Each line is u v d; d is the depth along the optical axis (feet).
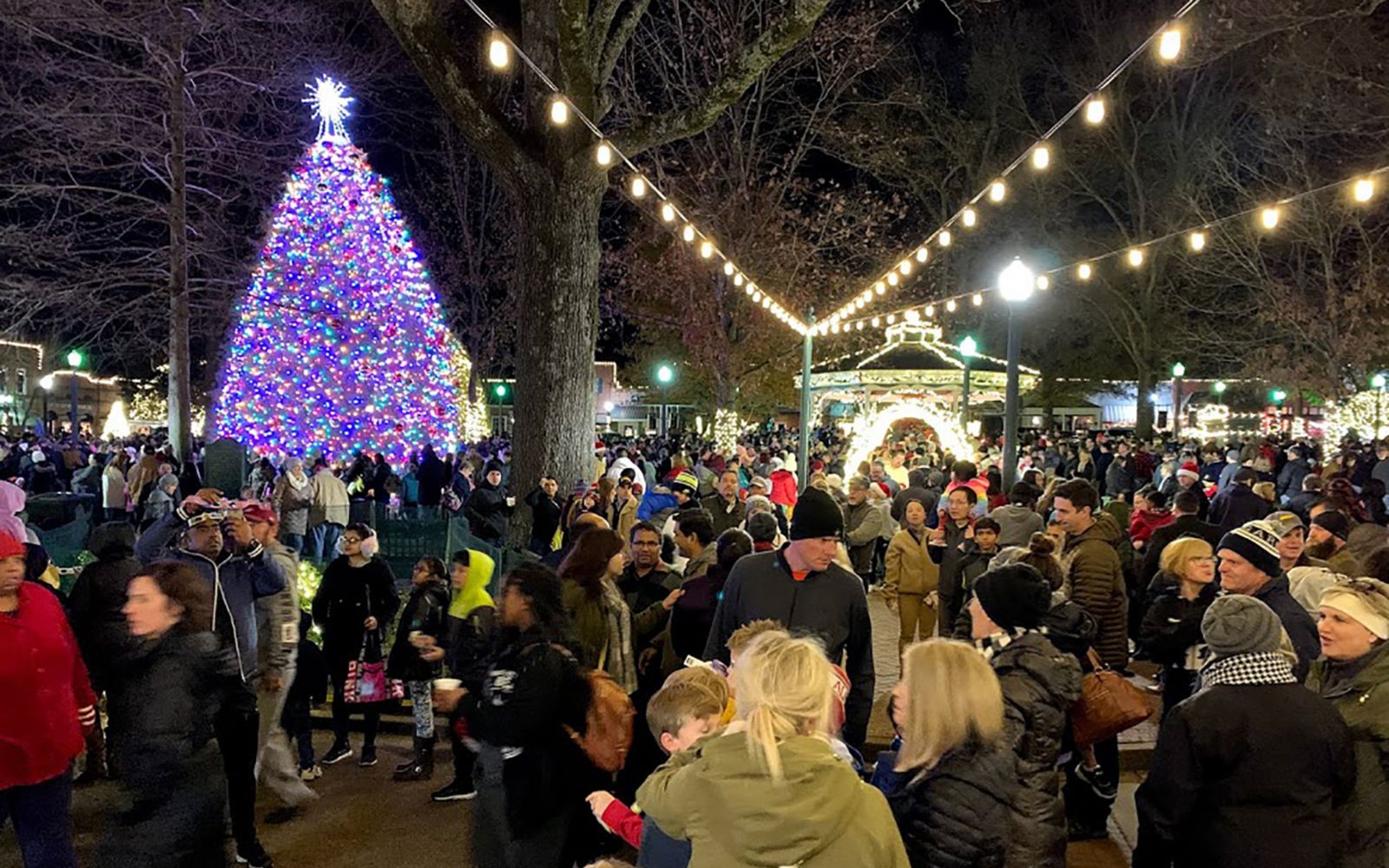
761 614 17.93
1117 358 154.30
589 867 12.88
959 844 11.65
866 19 101.96
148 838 13.74
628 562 24.23
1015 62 131.75
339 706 26.96
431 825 22.76
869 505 40.75
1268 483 41.11
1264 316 107.04
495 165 44.32
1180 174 123.75
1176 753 13.07
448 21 47.52
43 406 156.25
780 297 104.27
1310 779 12.68
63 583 36.27
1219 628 13.19
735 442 98.27
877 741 25.98
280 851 21.31
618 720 15.53
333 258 72.08
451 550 38.17
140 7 70.74
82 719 17.93
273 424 71.41
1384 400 97.81
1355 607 13.79
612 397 169.17
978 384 75.51
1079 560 23.17
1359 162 87.45
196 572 14.70
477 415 123.13
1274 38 80.43
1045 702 13.17
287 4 75.61
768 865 9.29
